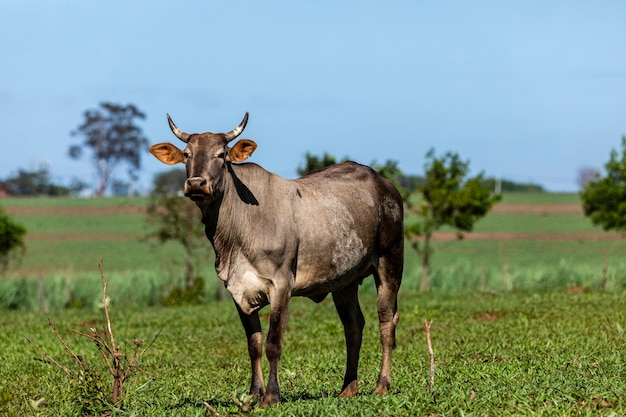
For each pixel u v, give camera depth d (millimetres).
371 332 29672
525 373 17891
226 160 16656
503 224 128875
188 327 34750
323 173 18500
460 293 46250
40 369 23891
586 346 21812
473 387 16344
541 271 53844
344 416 14609
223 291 52125
